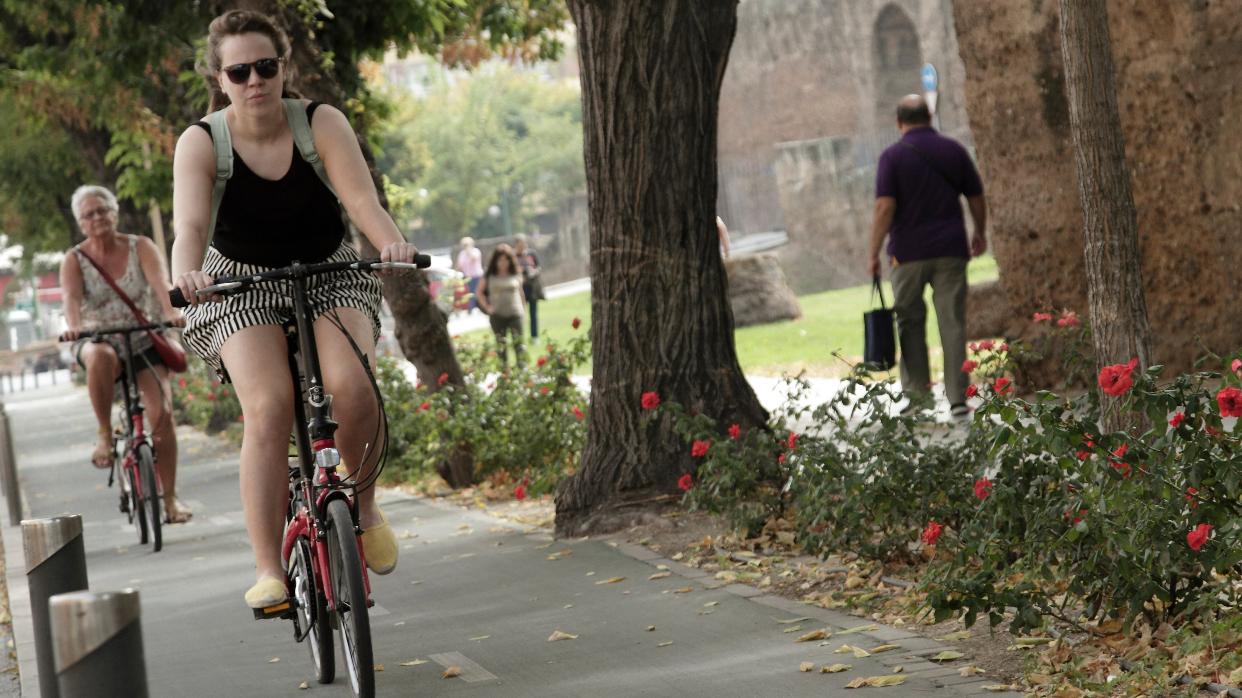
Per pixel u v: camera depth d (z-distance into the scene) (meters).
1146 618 7.66
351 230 18.03
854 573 9.91
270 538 7.72
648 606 9.90
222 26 7.79
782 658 8.23
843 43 61.50
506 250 32.16
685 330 12.93
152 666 9.52
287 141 7.86
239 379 7.79
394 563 8.02
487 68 136.12
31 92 30.27
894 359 17.22
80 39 26.66
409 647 9.41
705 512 12.55
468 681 8.44
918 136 17.11
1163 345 16.86
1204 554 7.14
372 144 21.89
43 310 147.38
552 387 17.70
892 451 9.96
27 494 22.77
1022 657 7.74
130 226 36.97
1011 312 18.38
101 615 4.84
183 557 14.45
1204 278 16.52
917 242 17.03
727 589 10.14
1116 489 7.36
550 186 137.38
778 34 63.75
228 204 7.82
